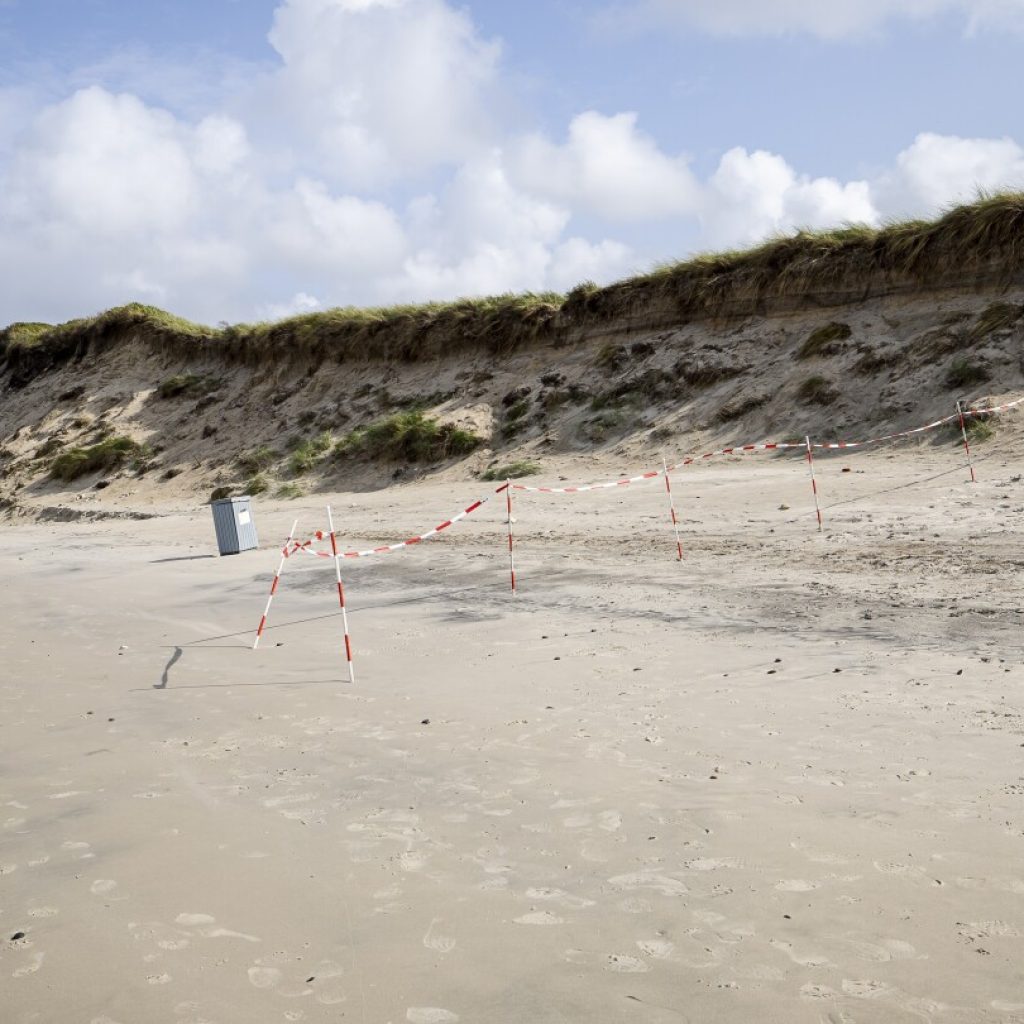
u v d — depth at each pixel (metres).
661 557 12.41
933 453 17.52
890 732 5.46
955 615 7.98
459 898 3.96
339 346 33.94
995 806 4.37
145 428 36.75
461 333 30.97
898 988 3.10
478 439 26.30
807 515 14.34
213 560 16.39
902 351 21.02
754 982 3.19
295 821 4.93
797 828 4.34
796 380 22.08
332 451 29.03
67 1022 3.26
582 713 6.39
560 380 27.19
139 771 5.93
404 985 3.34
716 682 6.80
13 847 4.85
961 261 21.48
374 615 10.39
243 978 3.46
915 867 3.88
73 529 26.23
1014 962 3.18
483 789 5.18
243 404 35.16
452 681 7.49
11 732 7.01
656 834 4.42
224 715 7.05
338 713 6.88
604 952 3.46
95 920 3.98
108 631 10.80
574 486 20.73
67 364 45.03
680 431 22.64
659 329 26.81
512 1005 3.18
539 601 10.36
